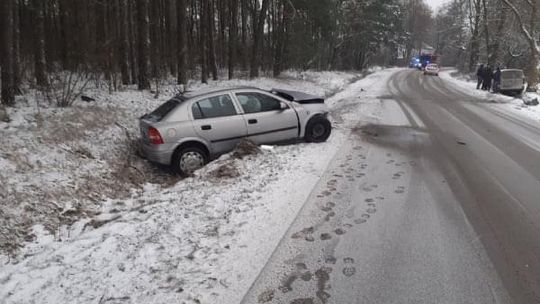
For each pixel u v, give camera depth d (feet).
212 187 21.52
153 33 67.15
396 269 13.79
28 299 12.34
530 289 12.70
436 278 13.28
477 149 30.50
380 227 16.87
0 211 16.81
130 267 13.98
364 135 34.50
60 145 24.08
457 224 17.17
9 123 24.98
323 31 101.71
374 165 25.53
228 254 14.76
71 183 20.70
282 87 73.00
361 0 154.20
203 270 13.76
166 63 67.56
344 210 18.56
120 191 22.25
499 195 20.58
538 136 36.40
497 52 121.60
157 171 26.71
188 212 18.35
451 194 20.62
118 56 50.67
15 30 31.65
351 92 79.87
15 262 14.49
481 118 46.50
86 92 38.09
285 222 17.33
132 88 46.50
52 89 35.12
